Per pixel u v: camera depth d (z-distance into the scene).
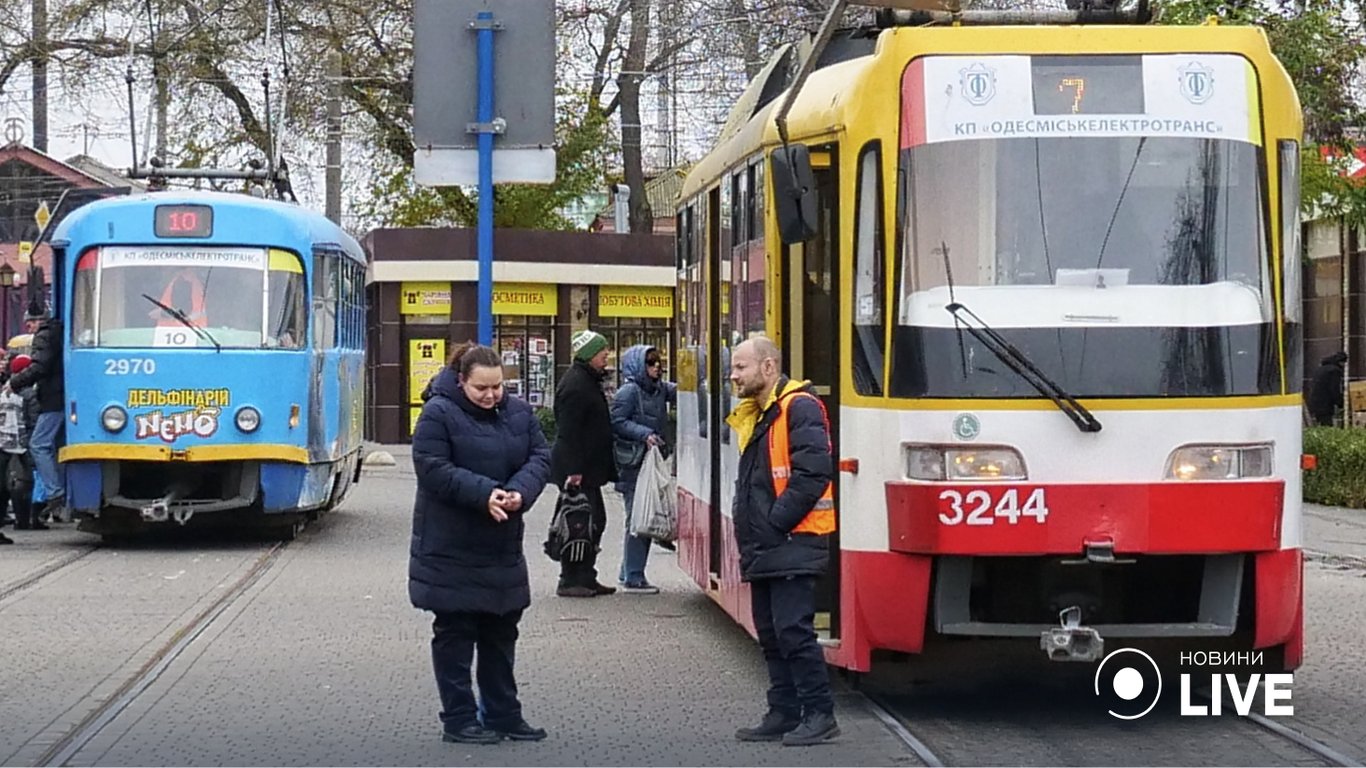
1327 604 13.98
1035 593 9.13
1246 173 9.02
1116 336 8.75
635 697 10.10
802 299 9.78
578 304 42.00
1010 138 8.95
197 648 11.80
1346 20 22.47
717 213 11.82
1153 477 8.65
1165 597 9.17
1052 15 9.86
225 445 17.86
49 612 13.47
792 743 8.62
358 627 12.76
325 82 38.28
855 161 9.12
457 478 8.32
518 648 11.91
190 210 18.34
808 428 8.40
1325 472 22.28
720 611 13.74
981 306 8.81
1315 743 8.62
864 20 11.06
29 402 19.20
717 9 32.75
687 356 13.11
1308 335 33.41
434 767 8.22
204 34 38.66
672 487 14.40
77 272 18.19
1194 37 9.14
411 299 40.88
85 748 8.66
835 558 9.52
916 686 10.35
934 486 8.69
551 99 11.87
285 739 8.88
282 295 18.34
